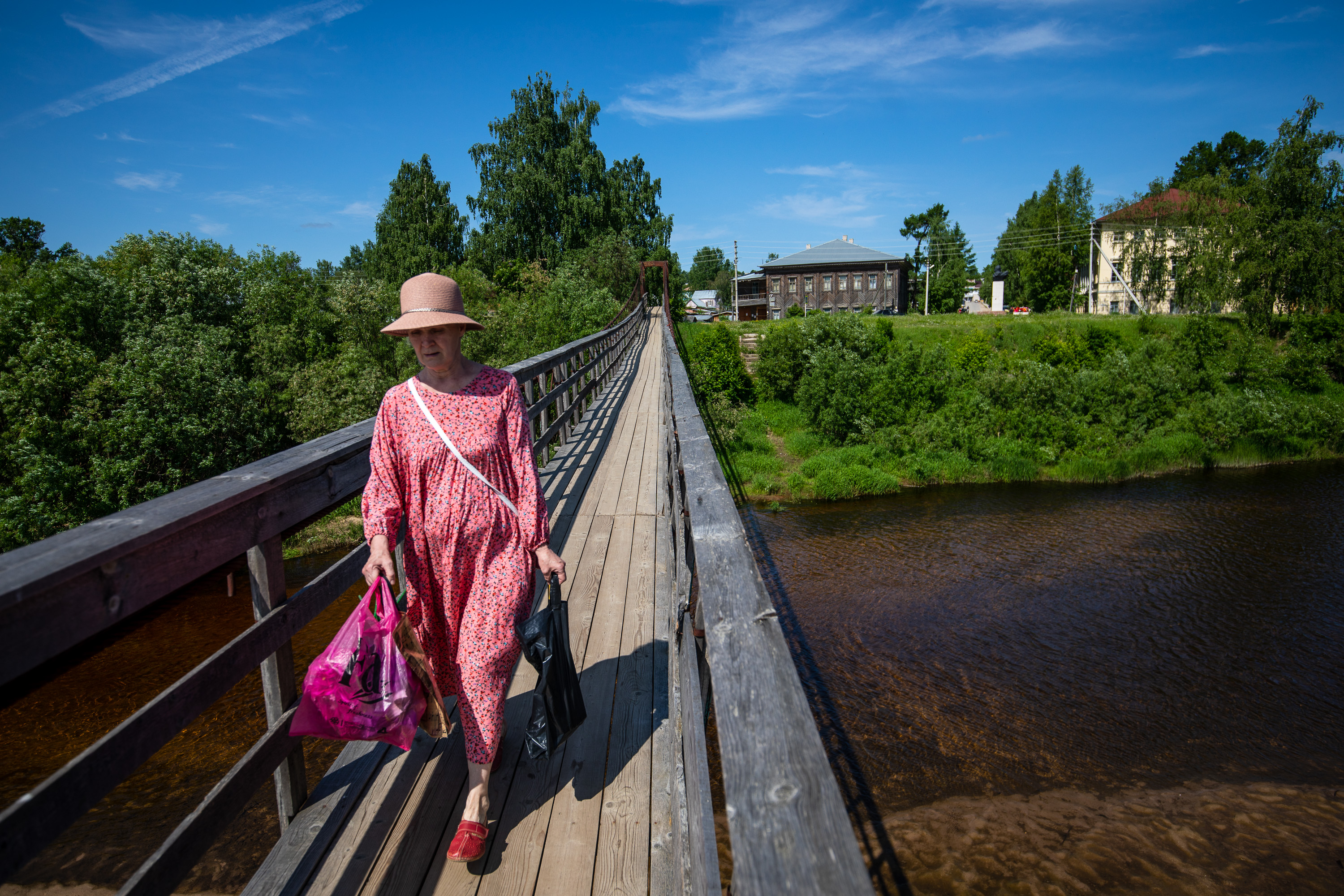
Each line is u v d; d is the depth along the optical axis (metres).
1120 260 50.03
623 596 3.76
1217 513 22.14
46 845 1.12
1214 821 8.91
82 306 21.75
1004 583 16.59
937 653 13.23
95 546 1.24
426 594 2.07
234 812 1.67
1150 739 10.59
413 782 2.22
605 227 52.91
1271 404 30.20
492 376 2.13
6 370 18.80
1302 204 39.09
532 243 52.41
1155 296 47.97
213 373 20.94
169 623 12.94
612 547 4.61
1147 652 13.27
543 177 51.19
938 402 30.98
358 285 28.20
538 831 2.03
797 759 0.79
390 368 27.66
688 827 1.30
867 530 21.14
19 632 1.10
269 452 21.94
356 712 1.73
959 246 74.75
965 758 10.09
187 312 24.08
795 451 30.28
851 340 35.00
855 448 29.19
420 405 2.02
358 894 1.79
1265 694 11.86
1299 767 9.98
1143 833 8.67
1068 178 62.25
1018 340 39.00
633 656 3.07
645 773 2.28
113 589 1.30
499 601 2.01
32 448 16.78
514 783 2.24
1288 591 15.98
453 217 54.34
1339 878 7.98
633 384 14.39
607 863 1.91
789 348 35.50
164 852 1.40
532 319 32.91
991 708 11.36
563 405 8.23
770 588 16.45
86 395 18.59
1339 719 11.15
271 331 26.42
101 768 1.24
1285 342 38.12
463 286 37.16
